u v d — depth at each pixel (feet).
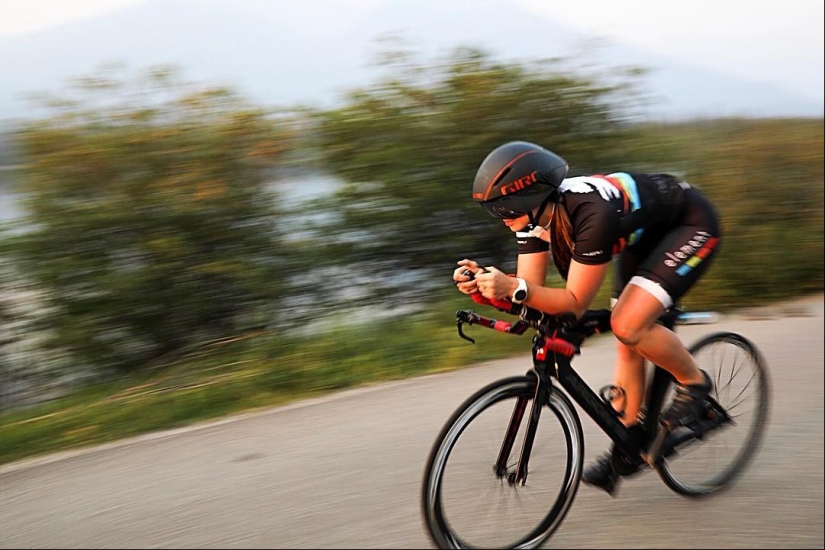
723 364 10.98
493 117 19.92
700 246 9.62
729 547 9.21
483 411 8.84
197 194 17.38
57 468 11.73
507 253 20.95
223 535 9.55
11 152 17.37
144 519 10.01
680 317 10.03
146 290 17.28
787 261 20.56
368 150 19.13
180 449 12.21
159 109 18.10
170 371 16.42
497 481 9.07
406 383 14.85
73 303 17.15
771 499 10.43
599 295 19.17
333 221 18.99
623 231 9.09
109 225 17.08
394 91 19.89
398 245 19.60
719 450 10.89
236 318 18.44
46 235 16.98
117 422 13.48
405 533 9.47
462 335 8.79
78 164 17.15
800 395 13.87
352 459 11.54
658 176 9.90
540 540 9.38
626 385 10.39
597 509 10.19
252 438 12.51
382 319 19.10
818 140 22.94
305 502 10.29
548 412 9.32
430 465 8.60
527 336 17.22
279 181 18.99
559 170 9.01
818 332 17.43
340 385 14.96
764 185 22.07
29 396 17.08
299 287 18.86
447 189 19.35
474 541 9.00
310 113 19.29
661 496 10.55
